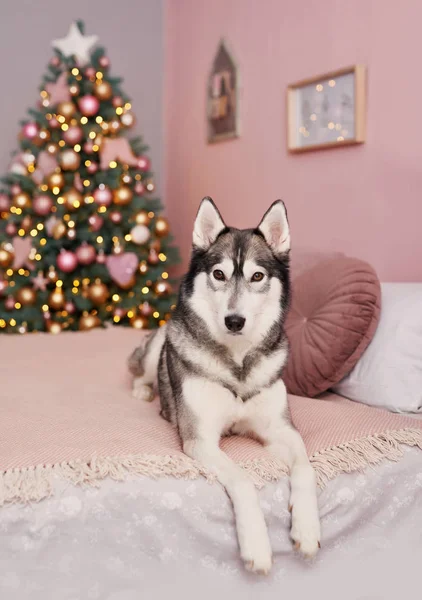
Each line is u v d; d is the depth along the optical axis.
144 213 5.61
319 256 3.70
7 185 5.68
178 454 2.16
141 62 6.58
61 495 1.89
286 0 4.70
